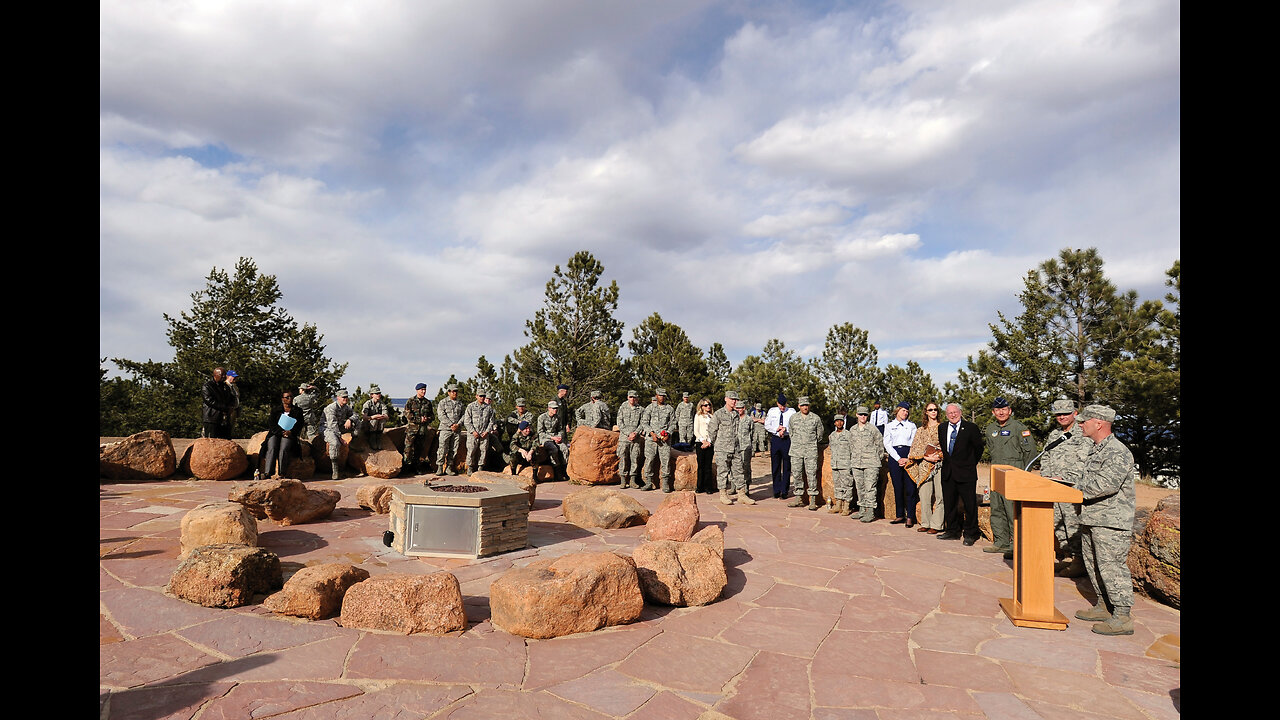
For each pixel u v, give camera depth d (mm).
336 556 7254
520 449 14148
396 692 4039
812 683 4375
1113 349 18562
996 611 6004
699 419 14266
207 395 13055
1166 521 6121
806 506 11891
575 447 14305
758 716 3898
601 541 8391
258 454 13109
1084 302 19203
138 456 11883
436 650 4695
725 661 4723
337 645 4695
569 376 28531
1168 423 16438
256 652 4527
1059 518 7344
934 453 9359
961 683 4406
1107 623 5430
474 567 6953
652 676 4426
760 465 20094
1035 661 4809
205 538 6625
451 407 14352
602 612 5309
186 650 4512
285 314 25469
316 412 13961
